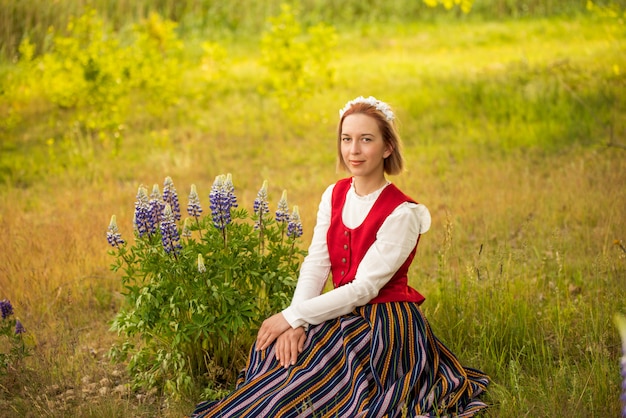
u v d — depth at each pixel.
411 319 3.20
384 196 3.24
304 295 3.33
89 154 8.24
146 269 3.29
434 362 3.25
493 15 15.81
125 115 9.57
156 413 3.40
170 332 3.34
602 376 3.28
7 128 9.04
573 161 7.13
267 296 3.53
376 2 16.30
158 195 3.40
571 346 3.76
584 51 11.16
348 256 3.29
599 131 7.83
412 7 16.17
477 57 12.04
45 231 5.60
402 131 8.71
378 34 14.64
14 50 12.67
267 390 3.05
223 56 10.54
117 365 3.84
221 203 3.25
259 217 3.47
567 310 4.04
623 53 10.51
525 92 9.24
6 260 5.00
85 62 9.28
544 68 10.07
